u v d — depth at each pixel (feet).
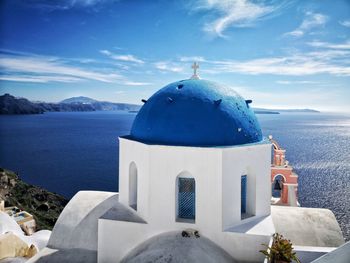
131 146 35.91
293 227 36.70
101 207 41.09
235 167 32.17
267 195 35.42
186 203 33.14
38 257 36.94
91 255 36.83
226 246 31.19
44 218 121.49
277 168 59.11
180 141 32.53
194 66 38.55
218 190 31.01
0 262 40.98
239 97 36.73
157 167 32.32
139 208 34.60
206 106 33.32
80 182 165.68
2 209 62.59
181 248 29.45
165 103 34.86
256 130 35.42
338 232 36.27
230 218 32.04
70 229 39.47
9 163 197.26
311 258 31.50
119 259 33.73
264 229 31.91
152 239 32.45
